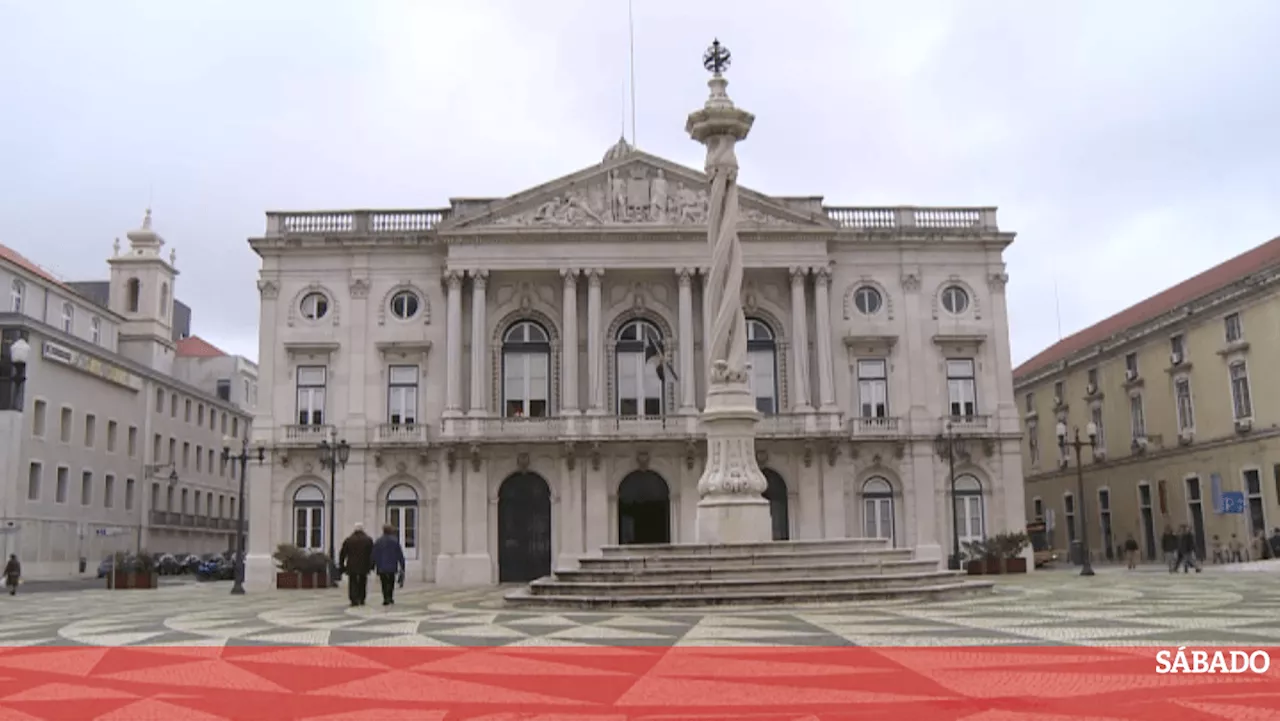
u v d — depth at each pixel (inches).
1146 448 1971.0
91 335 2591.0
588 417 1624.0
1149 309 2118.6
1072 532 2311.8
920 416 1690.5
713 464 964.6
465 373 1674.5
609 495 1630.2
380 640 612.1
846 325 1717.5
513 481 1653.5
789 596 778.8
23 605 1067.3
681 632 607.2
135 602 1109.7
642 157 1691.7
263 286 1691.7
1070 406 2335.1
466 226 1658.5
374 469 1657.2
